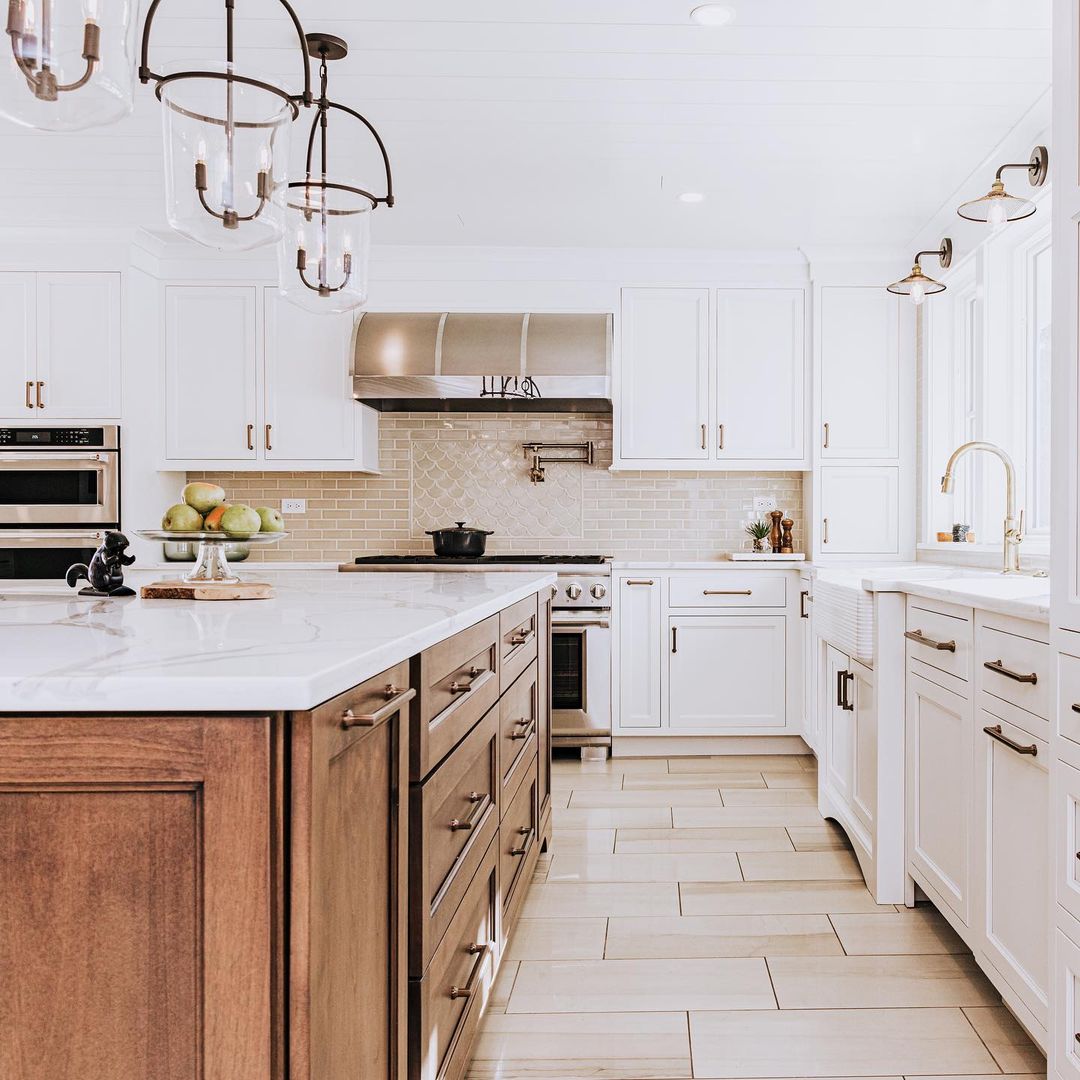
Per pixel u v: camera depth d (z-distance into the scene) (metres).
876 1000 1.94
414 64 2.58
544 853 2.85
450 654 1.45
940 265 3.95
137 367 4.16
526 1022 1.86
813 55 2.54
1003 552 3.01
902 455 4.28
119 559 2.10
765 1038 1.79
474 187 3.51
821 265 4.27
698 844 2.93
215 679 0.82
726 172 3.36
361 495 4.75
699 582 4.16
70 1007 0.83
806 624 4.01
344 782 0.95
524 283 4.36
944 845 2.14
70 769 0.83
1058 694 1.51
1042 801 1.63
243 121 1.32
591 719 4.14
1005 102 2.80
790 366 4.33
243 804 0.81
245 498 4.75
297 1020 0.83
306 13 2.33
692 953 2.16
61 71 1.01
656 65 2.59
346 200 1.76
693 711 4.17
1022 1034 1.80
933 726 2.22
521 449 4.73
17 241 4.05
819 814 3.25
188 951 0.82
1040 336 3.29
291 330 4.36
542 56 2.54
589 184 3.48
